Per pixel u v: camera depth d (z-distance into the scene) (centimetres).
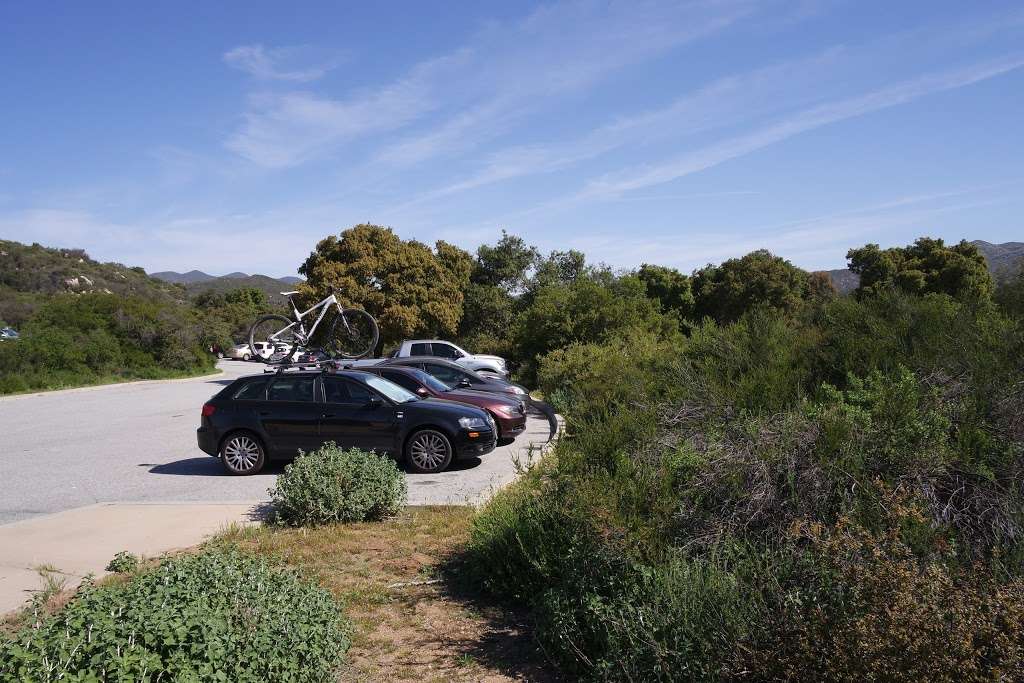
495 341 3231
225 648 322
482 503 831
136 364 3694
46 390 2925
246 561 436
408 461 1050
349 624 468
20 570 610
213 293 9706
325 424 1041
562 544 530
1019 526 410
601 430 568
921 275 3897
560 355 2008
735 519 452
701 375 730
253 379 1079
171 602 347
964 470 458
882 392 525
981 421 496
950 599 311
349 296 3288
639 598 415
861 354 726
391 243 3562
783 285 4894
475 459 1135
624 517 459
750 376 727
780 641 339
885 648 303
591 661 416
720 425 546
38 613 360
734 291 5022
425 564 635
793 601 351
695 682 361
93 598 344
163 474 1064
